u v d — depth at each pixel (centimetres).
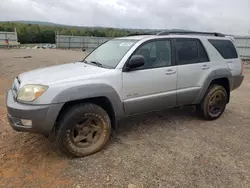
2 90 682
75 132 307
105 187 252
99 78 312
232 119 474
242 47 2150
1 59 1550
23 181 258
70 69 343
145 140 365
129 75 337
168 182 262
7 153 315
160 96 373
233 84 478
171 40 389
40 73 328
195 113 500
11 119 288
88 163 297
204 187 255
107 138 331
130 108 347
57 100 279
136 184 257
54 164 293
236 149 343
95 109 310
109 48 400
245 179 271
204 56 428
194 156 318
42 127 279
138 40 364
